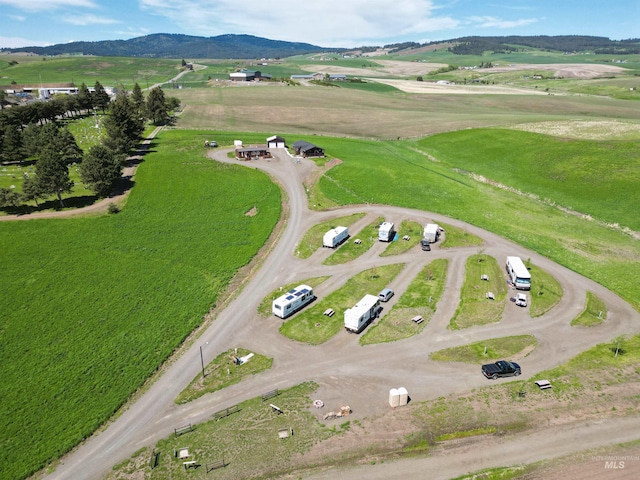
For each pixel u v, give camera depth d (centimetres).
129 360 5097
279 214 9262
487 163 12650
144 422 4222
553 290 6425
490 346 5169
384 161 12719
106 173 9638
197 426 4128
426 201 9906
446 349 5131
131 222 8688
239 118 19062
